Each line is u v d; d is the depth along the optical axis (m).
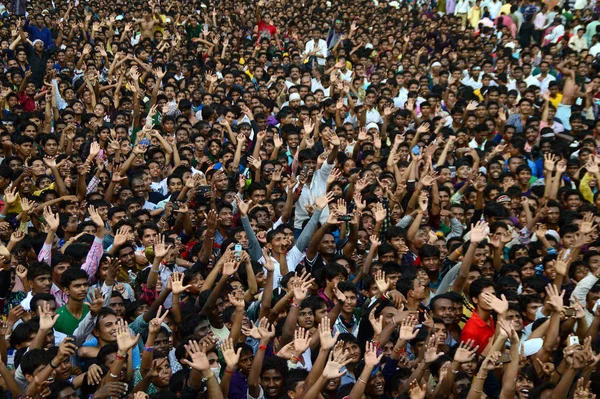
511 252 9.98
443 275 9.38
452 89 17.23
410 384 6.55
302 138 13.34
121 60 16.95
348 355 7.01
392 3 27.06
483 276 8.77
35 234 9.51
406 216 10.22
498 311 7.05
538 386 6.82
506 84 18.59
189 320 7.12
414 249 9.97
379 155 13.42
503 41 21.91
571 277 9.27
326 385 6.61
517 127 15.27
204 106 14.96
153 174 11.96
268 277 7.82
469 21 25.41
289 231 9.12
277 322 7.59
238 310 7.04
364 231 9.81
